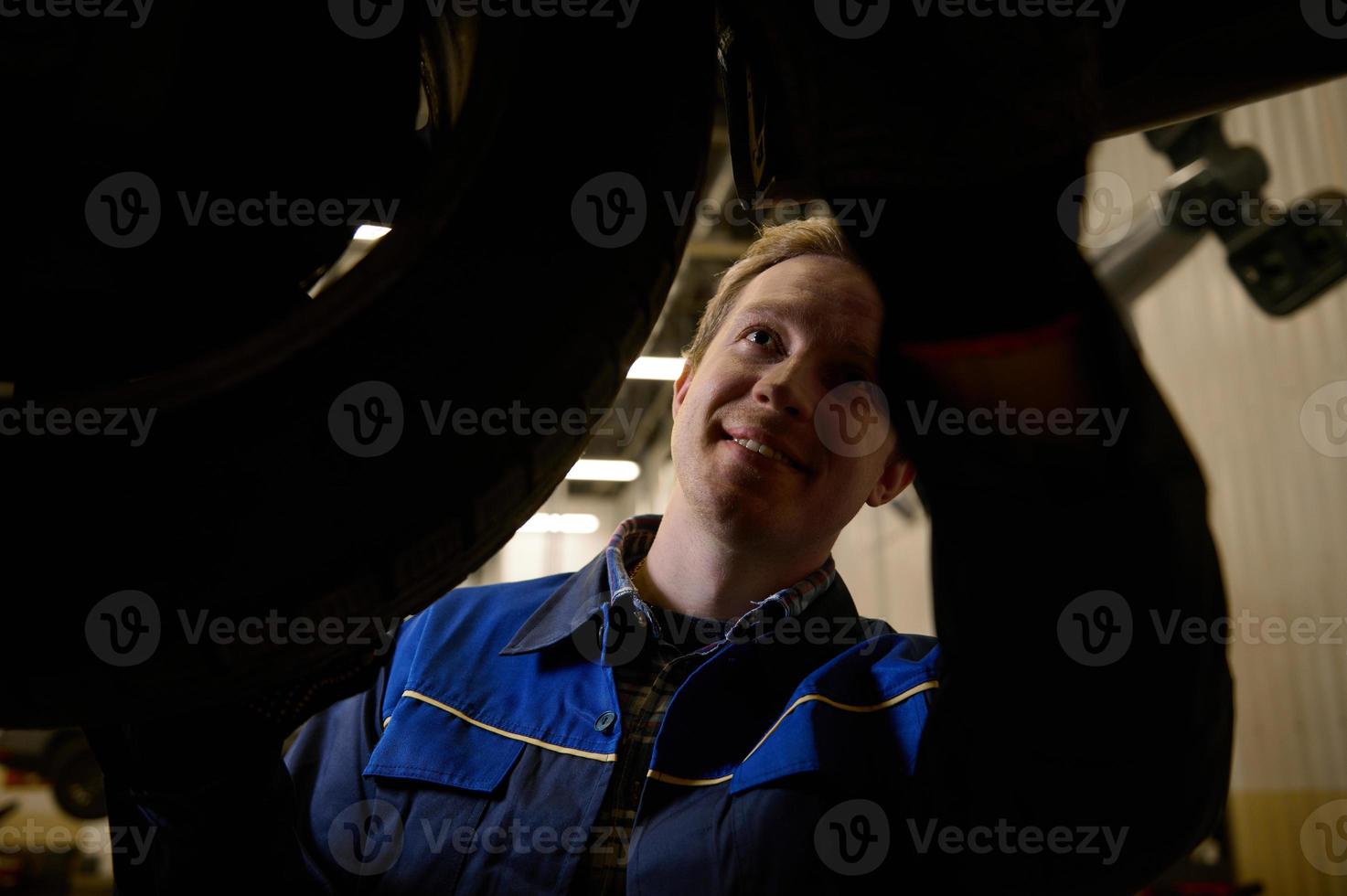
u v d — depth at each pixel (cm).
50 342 48
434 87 57
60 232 46
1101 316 35
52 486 39
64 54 43
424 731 72
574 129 43
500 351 42
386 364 42
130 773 50
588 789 67
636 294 44
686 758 68
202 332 49
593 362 43
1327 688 379
